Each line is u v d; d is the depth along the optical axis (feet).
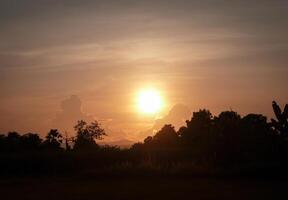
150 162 156.35
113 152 189.06
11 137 256.73
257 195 97.66
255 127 160.86
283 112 154.51
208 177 138.72
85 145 276.62
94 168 173.27
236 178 135.44
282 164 142.82
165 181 129.39
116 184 124.36
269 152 155.33
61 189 116.06
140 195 100.27
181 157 183.11
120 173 147.13
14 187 124.77
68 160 185.68
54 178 150.92
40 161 183.21
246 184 119.14
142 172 147.95
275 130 155.94
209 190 107.04
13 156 183.83
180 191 106.01
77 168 184.44
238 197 94.94
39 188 119.96
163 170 147.43
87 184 126.72
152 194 101.40
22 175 169.99
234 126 158.20
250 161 154.20
